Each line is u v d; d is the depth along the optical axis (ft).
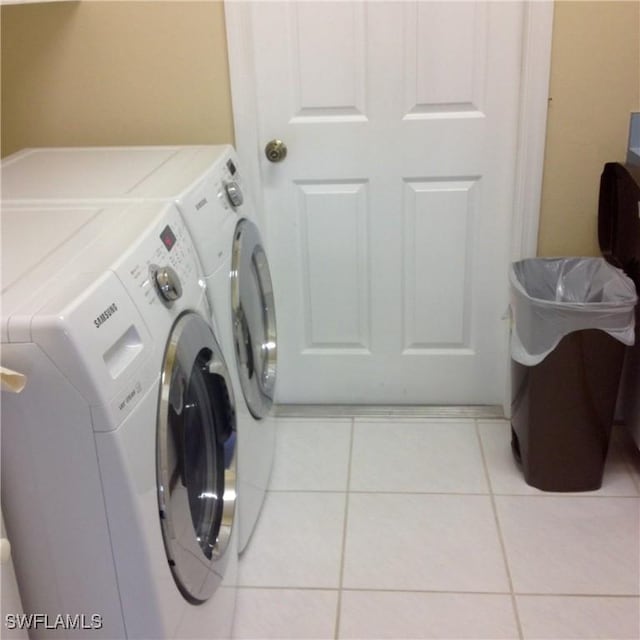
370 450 8.08
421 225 8.00
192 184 5.69
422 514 7.12
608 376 6.85
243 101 7.50
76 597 4.29
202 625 5.10
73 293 3.82
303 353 8.70
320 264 8.27
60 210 5.23
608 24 6.97
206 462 5.59
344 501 7.33
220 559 5.40
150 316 4.34
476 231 7.97
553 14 6.95
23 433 3.87
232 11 7.17
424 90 7.47
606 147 7.39
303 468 7.83
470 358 8.54
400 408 8.79
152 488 4.24
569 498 7.25
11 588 4.14
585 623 5.89
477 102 7.48
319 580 6.42
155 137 7.75
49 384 3.72
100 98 7.64
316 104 7.61
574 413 6.96
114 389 3.86
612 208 7.43
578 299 7.54
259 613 6.11
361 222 8.05
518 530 6.87
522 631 5.84
